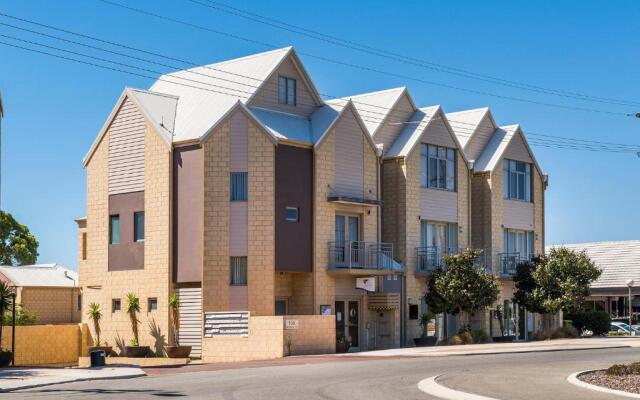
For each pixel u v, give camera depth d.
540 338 48.31
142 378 26.12
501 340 46.66
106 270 42.06
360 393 19.97
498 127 51.09
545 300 47.06
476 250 43.62
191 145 39.28
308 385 21.89
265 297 38.47
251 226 38.75
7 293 36.34
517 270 48.38
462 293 42.44
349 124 42.34
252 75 41.34
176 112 41.88
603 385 21.44
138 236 41.03
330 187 41.16
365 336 42.25
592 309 55.09
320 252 40.47
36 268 59.00
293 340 35.38
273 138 39.03
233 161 38.94
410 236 44.16
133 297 40.47
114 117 42.22
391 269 42.62
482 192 48.81
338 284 41.31
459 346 39.56
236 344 36.38
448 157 46.97
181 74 43.94
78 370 29.52
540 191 52.06
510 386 21.47
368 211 42.94
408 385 21.84
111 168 42.22
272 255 38.59
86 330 42.47
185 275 38.94
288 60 41.94
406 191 44.09
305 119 42.28
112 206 42.03
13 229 73.81
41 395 20.78
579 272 47.62
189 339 38.59
